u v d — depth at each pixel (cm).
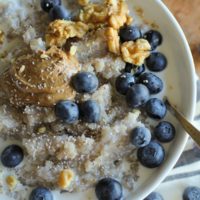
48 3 30
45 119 28
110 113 28
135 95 28
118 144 28
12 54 29
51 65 28
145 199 32
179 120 28
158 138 29
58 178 28
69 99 28
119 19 30
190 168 33
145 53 29
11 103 28
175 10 36
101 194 28
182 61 29
